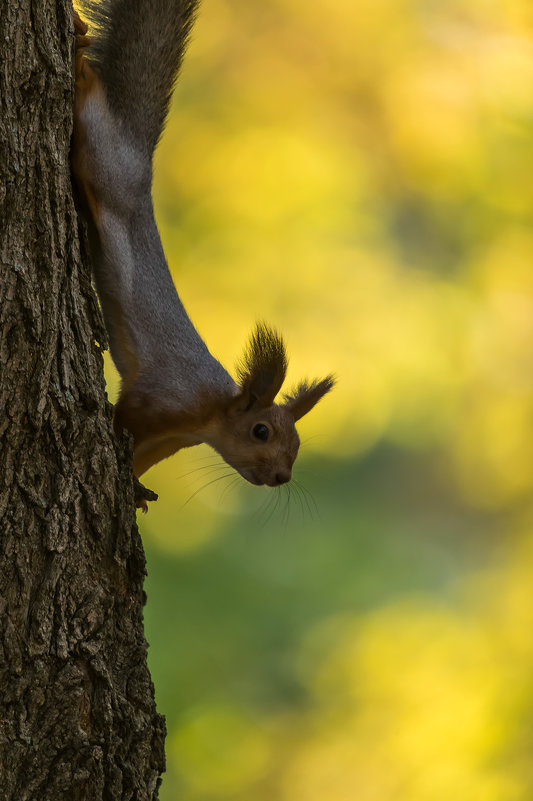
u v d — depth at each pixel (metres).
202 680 12.42
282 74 13.45
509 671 11.62
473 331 13.70
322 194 13.08
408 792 11.05
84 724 4.64
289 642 13.09
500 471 14.05
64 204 4.85
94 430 4.84
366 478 16.73
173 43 6.04
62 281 4.81
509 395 13.73
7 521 4.56
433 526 16.52
